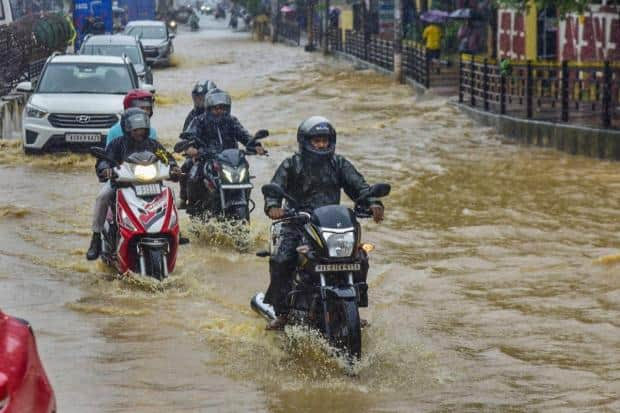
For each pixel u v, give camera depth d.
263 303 18.25
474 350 17.45
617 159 37.50
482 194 31.69
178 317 19.33
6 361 11.15
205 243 25.44
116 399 15.01
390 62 79.94
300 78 77.75
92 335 18.20
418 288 21.53
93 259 22.58
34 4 102.75
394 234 26.50
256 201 31.09
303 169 17.61
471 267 23.17
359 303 16.56
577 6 44.28
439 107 56.31
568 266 23.06
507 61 47.44
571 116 44.22
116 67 41.59
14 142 42.44
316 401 14.99
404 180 34.38
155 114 57.84
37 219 28.23
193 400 15.01
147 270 21.62
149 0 156.25
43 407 11.52
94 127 39.12
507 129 45.34
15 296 20.75
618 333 18.23
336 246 16.00
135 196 21.52
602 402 14.88
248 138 25.69
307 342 16.75
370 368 16.44
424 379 15.95
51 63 41.53
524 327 18.70
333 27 109.50
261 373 16.20
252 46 121.38
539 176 34.75
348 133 47.06
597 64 51.16
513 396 15.18
